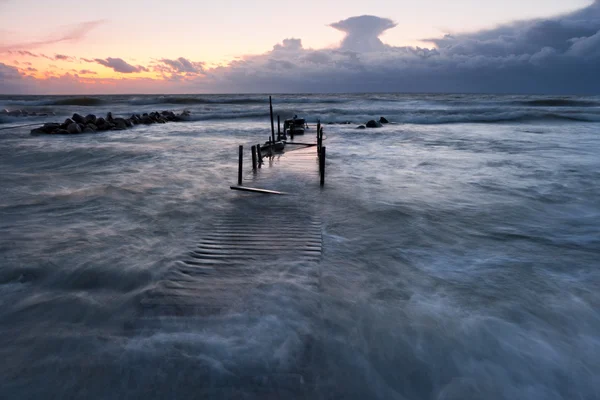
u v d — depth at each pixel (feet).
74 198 32.65
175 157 54.80
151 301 15.96
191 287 17.15
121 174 43.01
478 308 15.84
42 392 11.34
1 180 39.65
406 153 57.41
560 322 14.90
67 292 17.02
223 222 26.25
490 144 66.39
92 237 23.53
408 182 38.32
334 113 132.16
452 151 59.11
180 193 34.37
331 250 21.70
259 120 123.34
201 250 21.33
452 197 32.76
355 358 12.89
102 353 12.92
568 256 21.07
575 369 12.53
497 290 17.29
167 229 24.94
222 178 40.68
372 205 30.30
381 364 12.67
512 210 29.22
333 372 12.26
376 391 11.64
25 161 52.21
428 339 13.89
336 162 49.75
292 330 14.17
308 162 49.62
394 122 113.39
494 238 23.76
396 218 27.32
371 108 153.48
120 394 11.29
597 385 11.91
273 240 22.88
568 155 53.83
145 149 62.80
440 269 19.43
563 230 25.17
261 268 19.06
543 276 18.66
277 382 11.76
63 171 45.03
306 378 11.96
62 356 12.80
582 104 163.22
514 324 14.76
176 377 11.87
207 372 12.07
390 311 15.56
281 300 16.11
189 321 14.62
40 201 31.71
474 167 45.88
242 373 12.07
